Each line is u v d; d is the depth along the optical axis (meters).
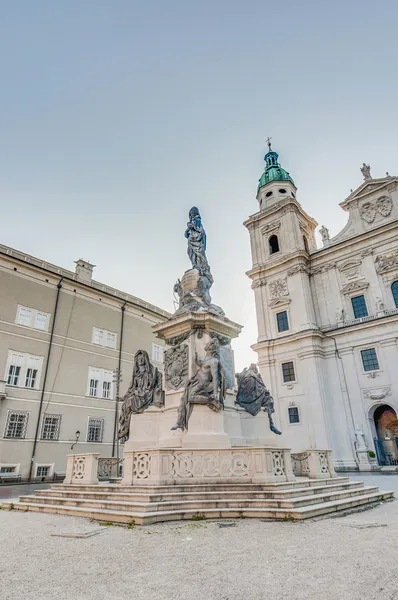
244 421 12.40
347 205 38.66
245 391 12.98
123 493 8.42
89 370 30.36
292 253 38.50
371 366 32.22
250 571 4.35
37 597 3.64
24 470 24.80
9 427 25.00
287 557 4.87
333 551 5.11
